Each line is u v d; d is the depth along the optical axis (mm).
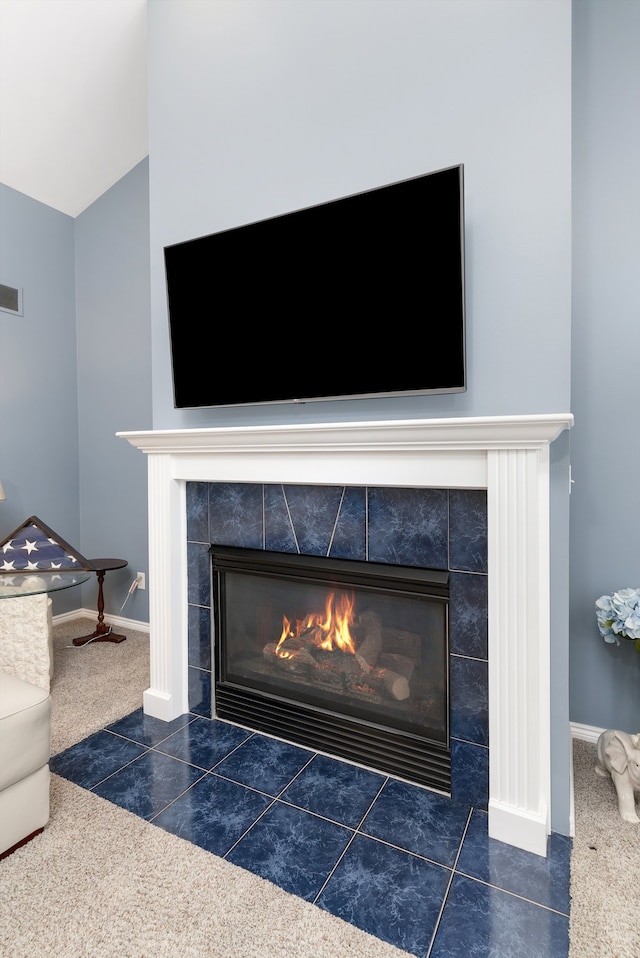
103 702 2379
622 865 1435
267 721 2125
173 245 2123
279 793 1752
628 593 1774
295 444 1812
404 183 1616
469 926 1245
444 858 1463
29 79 2586
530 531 1476
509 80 1579
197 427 2254
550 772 1577
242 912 1281
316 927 1241
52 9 2318
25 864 1426
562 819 1571
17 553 2184
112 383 3447
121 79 2742
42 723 1511
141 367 3299
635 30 1835
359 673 1968
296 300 1858
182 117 2256
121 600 3469
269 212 2035
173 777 1835
